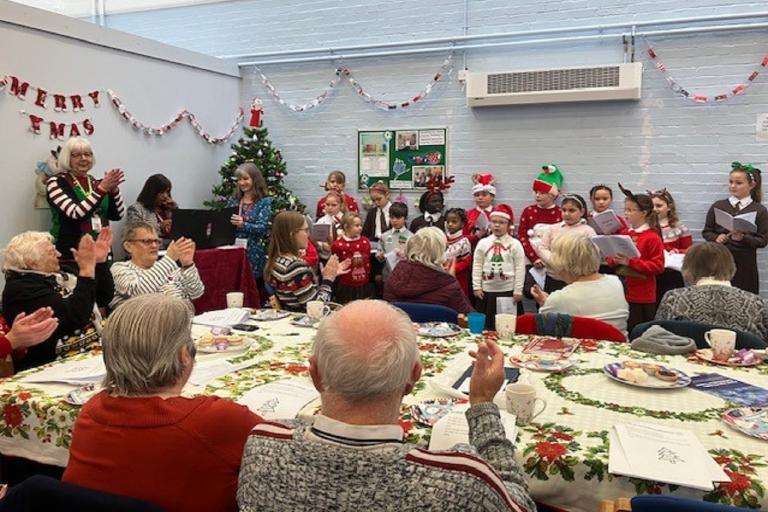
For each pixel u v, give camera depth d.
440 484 0.91
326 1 6.11
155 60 5.50
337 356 0.98
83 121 4.87
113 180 4.21
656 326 2.23
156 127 5.55
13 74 4.34
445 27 5.74
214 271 4.78
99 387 1.78
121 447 1.21
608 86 5.11
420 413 1.56
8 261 2.40
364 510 0.90
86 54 4.86
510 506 0.96
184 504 1.20
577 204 4.62
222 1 6.45
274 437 1.02
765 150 4.91
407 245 3.02
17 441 1.71
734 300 2.31
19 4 4.31
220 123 6.32
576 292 2.49
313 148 6.32
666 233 4.88
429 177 5.89
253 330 2.49
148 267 2.98
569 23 5.36
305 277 3.11
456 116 5.76
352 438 0.96
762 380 1.82
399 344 1.00
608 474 1.29
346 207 5.75
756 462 1.30
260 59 6.41
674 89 5.09
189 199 6.00
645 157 5.23
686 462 1.29
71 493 1.10
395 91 5.96
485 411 1.24
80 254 2.45
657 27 5.11
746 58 4.90
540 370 1.90
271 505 0.94
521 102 5.37
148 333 1.25
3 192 4.30
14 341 1.97
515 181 5.62
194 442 1.21
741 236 4.51
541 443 1.39
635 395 1.70
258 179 5.42
